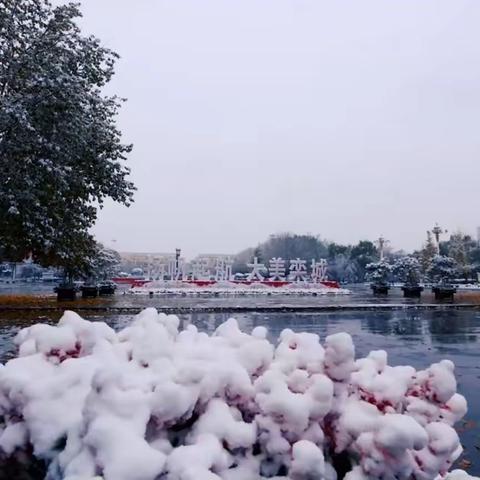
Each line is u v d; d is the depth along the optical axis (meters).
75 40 17.42
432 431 2.18
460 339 12.35
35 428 2.14
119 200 18.30
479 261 87.31
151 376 2.23
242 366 2.46
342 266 94.69
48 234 16.27
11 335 11.48
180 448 1.90
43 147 15.73
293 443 2.10
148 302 24.56
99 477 1.71
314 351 2.57
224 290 39.50
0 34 16.67
